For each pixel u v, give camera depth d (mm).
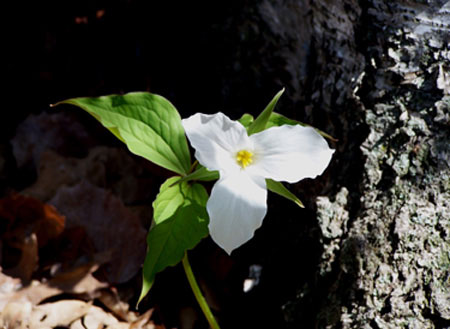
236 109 1070
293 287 1014
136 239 1067
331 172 1011
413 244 954
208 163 893
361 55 1009
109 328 1007
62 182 1123
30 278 1025
